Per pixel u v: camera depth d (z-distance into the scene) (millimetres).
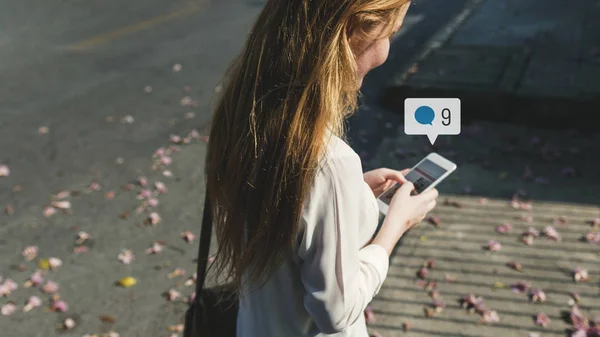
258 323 1325
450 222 3705
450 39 6930
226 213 1260
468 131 5020
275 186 1113
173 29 8742
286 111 1092
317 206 1114
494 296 3066
